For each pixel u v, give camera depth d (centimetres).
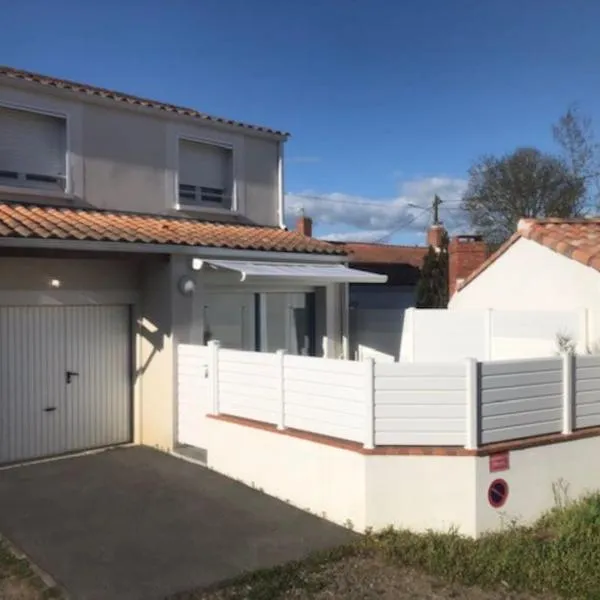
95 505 921
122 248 1109
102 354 1229
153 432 1235
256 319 1432
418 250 3472
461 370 837
